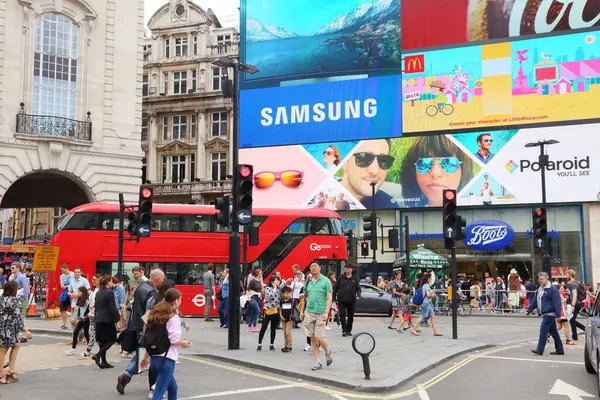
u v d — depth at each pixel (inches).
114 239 1050.1
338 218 1126.4
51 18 1339.8
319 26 1871.3
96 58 1391.5
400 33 1792.6
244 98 1918.1
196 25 2253.9
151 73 2276.1
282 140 1866.4
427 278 791.1
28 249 1611.7
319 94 1845.5
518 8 1705.2
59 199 1487.5
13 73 1280.8
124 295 562.9
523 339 770.8
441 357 559.2
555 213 1658.5
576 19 1658.5
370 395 403.9
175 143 2222.0
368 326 924.0
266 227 1096.8
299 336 756.6
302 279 799.1
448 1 1760.6
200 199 2158.0
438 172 1722.4
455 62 1739.7
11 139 1264.8
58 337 748.6
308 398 391.5
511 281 1353.3
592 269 1600.6
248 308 815.7
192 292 1073.5
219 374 487.8
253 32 1930.4
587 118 1627.7
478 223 1593.3
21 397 393.7
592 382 455.5
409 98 1765.5
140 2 1466.5
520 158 1667.1
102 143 1382.9
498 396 401.4
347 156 1797.5
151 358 334.3
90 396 399.5
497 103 1697.8
